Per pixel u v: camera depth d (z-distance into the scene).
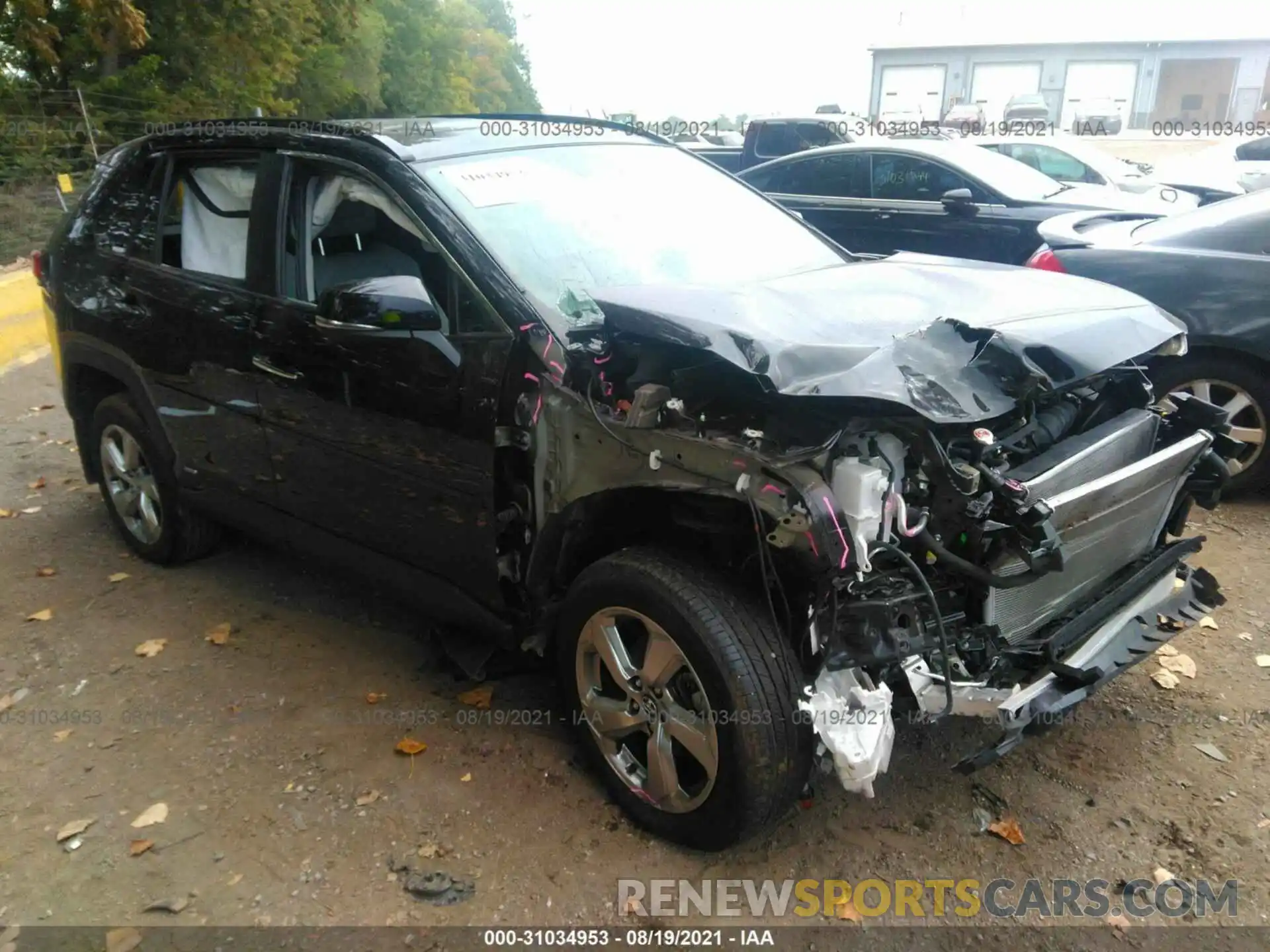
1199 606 3.14
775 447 2.40
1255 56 27.97
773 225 3.85
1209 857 2.78
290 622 4.04
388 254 3.27
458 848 2.82
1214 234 4.98
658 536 2.88
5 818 2.96
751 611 2.55
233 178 3.72
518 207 3.23
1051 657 2.64
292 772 3.13
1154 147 24.98
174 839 2.86
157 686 3.60
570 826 2.90
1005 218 7.43
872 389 2.31
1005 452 2.65
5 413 6.76
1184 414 3.25
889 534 2.41
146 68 18.19
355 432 3.21
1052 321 2.77
